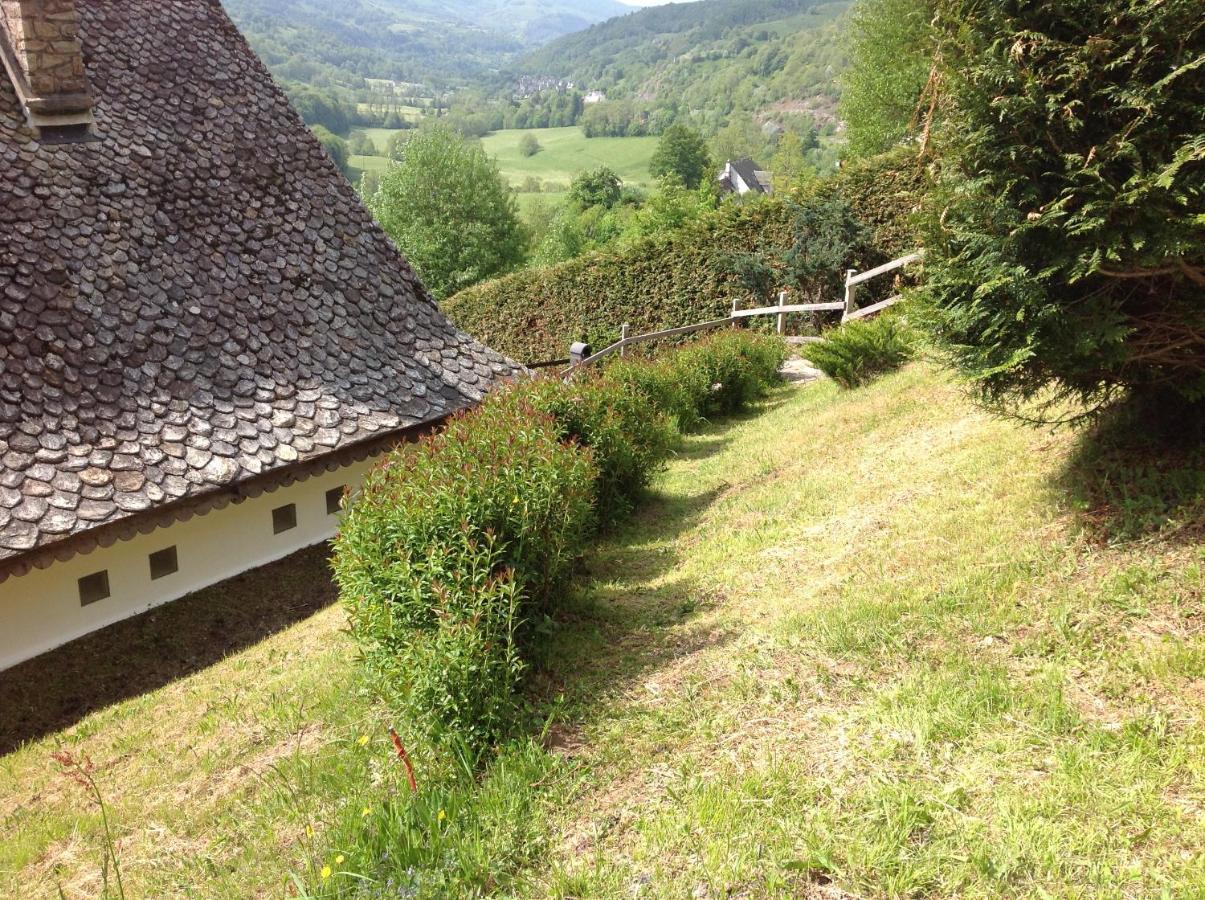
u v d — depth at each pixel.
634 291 21.16
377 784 4.44
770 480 8.12
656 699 4.54
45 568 7.83
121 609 8.89
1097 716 3.52
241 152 11.91
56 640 8.40
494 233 41.62
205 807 4.91
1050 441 6.01
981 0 4.35
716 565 6.33
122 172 10.66
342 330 11.45
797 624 4.86
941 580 4.81
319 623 8.48
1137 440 5.24
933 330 4.82
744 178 94.25
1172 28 3.86
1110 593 4.18
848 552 5.68
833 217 16.94
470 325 25.86
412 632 4.74
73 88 10.39
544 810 3.84
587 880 3.31
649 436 8.55
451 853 3.61
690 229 19.67
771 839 3.30
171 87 11.77
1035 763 3.35
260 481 9.45
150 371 9.53
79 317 9.38
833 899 3.00
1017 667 3.93
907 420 8.29
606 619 5.75
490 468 5.35
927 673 4.05
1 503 7.80
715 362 12.52
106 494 8.35
